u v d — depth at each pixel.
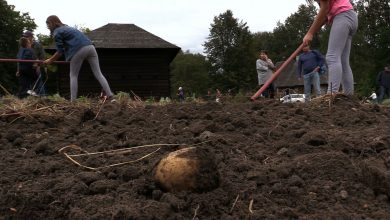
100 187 2.45
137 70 24.89
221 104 4.84
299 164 2.71
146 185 2.42
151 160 2.88
